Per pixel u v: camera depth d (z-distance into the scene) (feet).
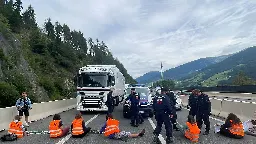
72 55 238.89
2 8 238.07
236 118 36.52
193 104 41.42
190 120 34.76
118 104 95.09
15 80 91.35
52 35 307.78
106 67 72.90
